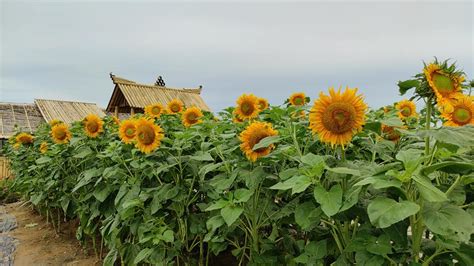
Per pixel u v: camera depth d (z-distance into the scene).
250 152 2.46
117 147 3.73
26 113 18.23
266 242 2.75
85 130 4.59
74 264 4.57
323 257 2.13
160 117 5.31
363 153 2.77
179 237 3.33
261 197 2.79
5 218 7.20
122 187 3.46
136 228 3.32
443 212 1.55
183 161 3.21
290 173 2.10
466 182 1.70
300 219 1.95
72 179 5.17
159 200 3.08
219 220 2.43
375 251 1.68
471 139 1.50
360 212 1.83
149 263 3.38
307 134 2.57
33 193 6.93
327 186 1.94
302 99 3.84
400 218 1.38
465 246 1.71
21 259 4.82
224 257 4.12
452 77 1.62
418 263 1.68
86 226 4.50
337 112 1.85
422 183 1.44
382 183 1.51
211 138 3.17
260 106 3.91
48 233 5.92
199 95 16.95
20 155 7.33
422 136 1.60
